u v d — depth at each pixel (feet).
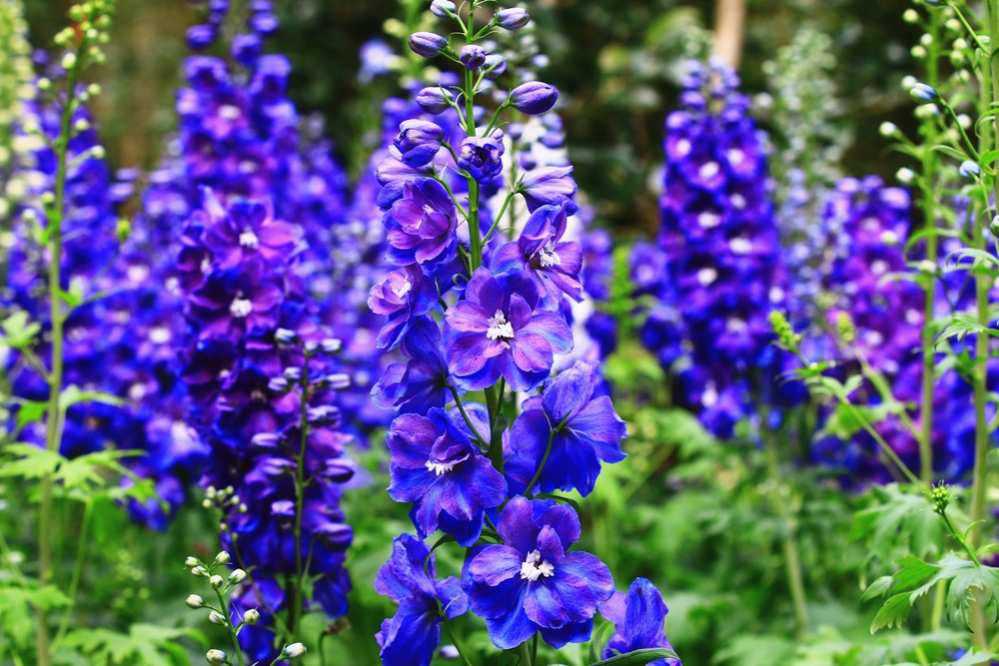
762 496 6.91
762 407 6.03
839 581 6.24
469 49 3.47
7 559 5.07
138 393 6.26
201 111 6.10
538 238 3.43
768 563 6.38
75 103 4.98
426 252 3.44
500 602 3.37
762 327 5.88
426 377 3.49
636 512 6.75
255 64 6.21
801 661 4.91
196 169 6.09
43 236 4.95
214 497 4.21
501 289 3.41
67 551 6.40
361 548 5.49
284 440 4.29
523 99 3.51
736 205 5.96
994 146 4.37
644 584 3.47
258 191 6.10
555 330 3.40
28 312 6.23
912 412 5.59
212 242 4.43
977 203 4.47
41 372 5.00
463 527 3.42
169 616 5.58
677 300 6.15
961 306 5.59
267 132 6.21
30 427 6.15
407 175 3.53
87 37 4.91
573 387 3.47
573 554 3.38
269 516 4.34
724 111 6.11
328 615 4.36
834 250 6.60
